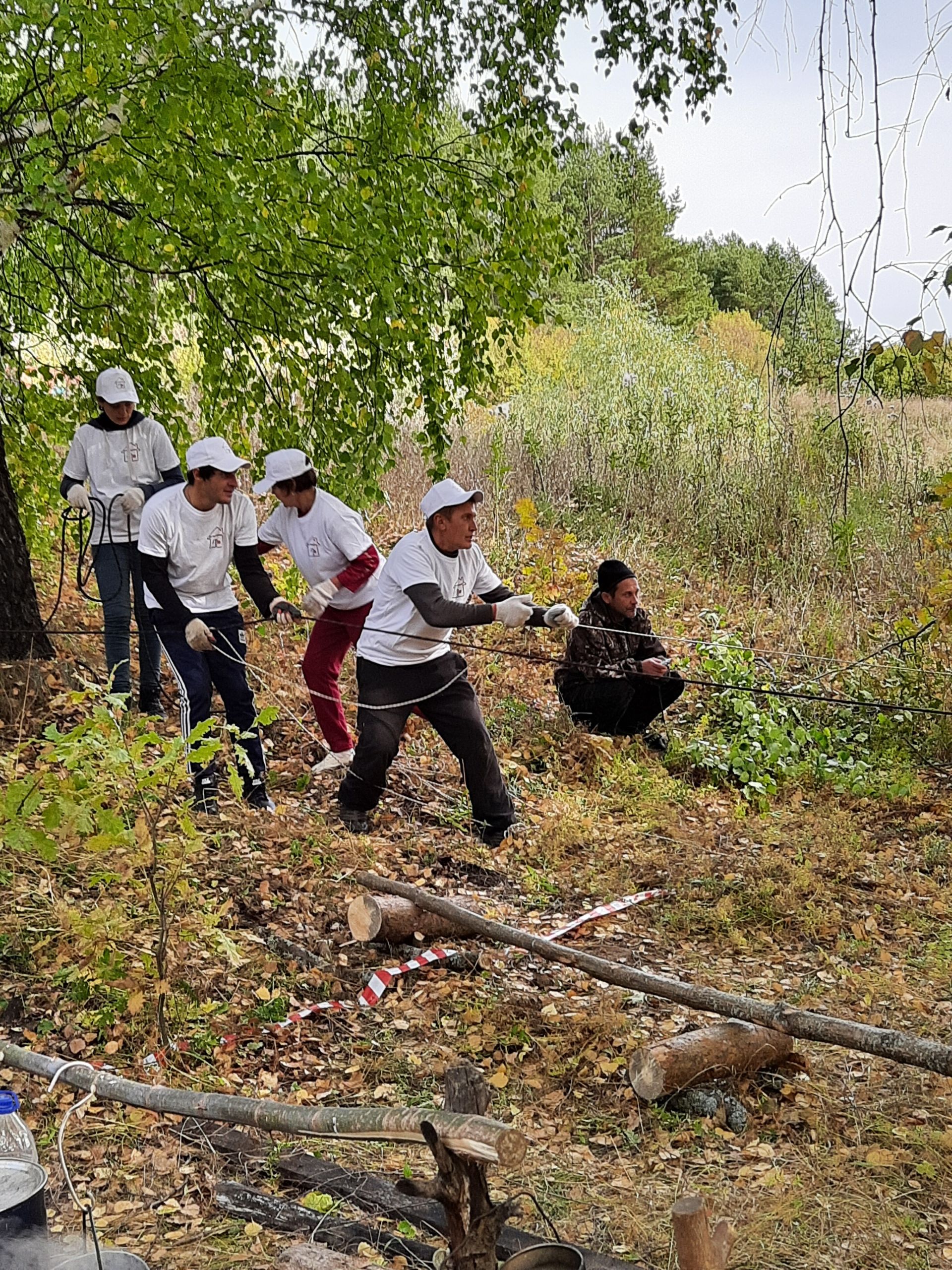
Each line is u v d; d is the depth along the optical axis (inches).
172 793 233.8
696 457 536.7
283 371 373.4
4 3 217.2
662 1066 166.1
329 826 260.4
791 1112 169.8
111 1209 138.9
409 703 251.1
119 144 239.0
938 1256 138.7
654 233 1215.6
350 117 292.4
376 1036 187.0
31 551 346.3
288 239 281.7
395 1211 138.7
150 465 289.9
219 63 246.2
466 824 274.4
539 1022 193.0
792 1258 136.9
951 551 413.4
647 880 256.4
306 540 274.1
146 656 293.4
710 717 346.0
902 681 352.8
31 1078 163.9
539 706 342.3
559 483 520.4
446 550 244.7
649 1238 138.0
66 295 326.3
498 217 308.7
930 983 215.5
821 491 468.8
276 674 332.8
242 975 197.9
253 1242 133.5
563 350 708.7
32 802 175.2
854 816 297.4
